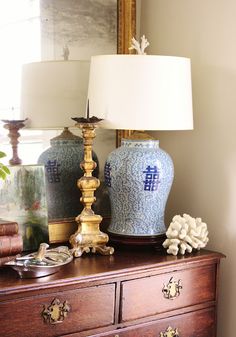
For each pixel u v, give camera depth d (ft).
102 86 5.78
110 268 5.32
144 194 5.96
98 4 6.60
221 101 6.41
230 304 6.45
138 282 5.47
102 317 5.24
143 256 5.83
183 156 6.97
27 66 6.06
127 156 5.95
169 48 7.02
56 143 6.28
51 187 6.24
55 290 4.90
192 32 6.70
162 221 6.23
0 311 4.62
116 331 5.35
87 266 5.38
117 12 6.79
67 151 6.35
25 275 4.90
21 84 6.02
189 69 6.09
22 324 4.75
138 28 7.30
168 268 5.66
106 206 6.73
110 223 6.41
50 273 5.06
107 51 6.71
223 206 6.47
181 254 5.92
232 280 6.41
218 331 6.61
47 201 6.20
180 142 7.00
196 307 5.99
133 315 5.46
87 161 5.77
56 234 6.19
